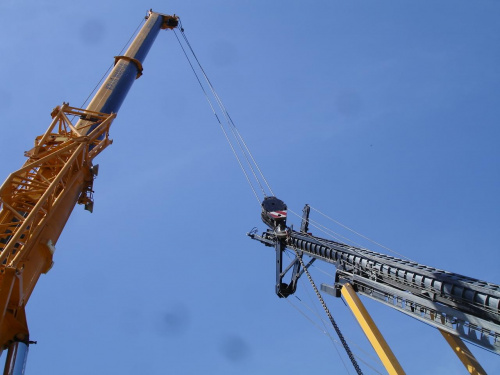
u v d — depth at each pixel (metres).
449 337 25.05
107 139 33.25
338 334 26.53
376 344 24.42
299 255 37.41
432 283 24.75
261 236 44.28
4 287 21.25
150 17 57.53
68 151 29.50
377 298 28.28
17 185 26.30
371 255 30.31
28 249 24.09
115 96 38.75
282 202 42.47
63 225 27.89
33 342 22.83
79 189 30.34
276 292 38.91
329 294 31.67
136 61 44.44
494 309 21.48
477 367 23.80
